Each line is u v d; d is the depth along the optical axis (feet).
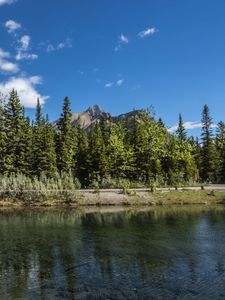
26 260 94.02
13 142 275.80
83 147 299.79
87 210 196.75
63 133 316.40
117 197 223.71
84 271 83.46
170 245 107.45
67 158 302.25
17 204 220.64
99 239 118.32
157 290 70.03
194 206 206.28
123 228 137.49
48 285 74.38
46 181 241.55
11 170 268.82
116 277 78.54
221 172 324.60
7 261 93.25
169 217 163.12
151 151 298.35
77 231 133.28
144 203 218.38
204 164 337.11
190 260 90.63
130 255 97.09
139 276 78.84
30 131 287.48
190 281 74.90
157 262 89.61
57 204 220.02
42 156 275.18
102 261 91.81
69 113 325.42
